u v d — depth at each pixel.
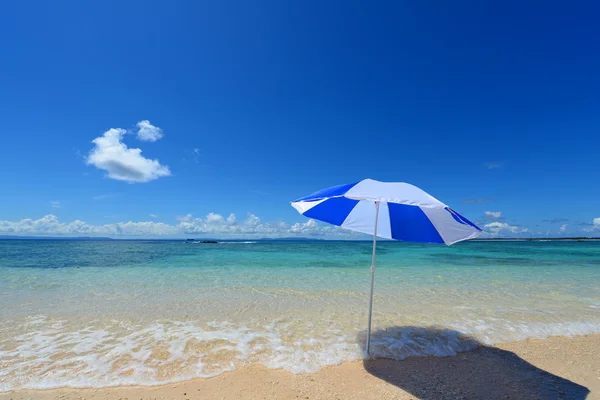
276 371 3.71
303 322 5.69
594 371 3.83
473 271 13.88
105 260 18.17
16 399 3.03
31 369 3.66
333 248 38.22
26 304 6.87
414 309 6.74
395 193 3.44
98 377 3.48
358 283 10.27
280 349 4.36
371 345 4.55
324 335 4.96
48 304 6.88
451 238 3.49
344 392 3.23
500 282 10.66
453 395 3.19
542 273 13.27
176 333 4.98
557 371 3.81
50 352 4.18
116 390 3.22
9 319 5.71
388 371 3.75
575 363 4.06
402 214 3.88
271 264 16.42
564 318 6.09
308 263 17.11
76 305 6.81
